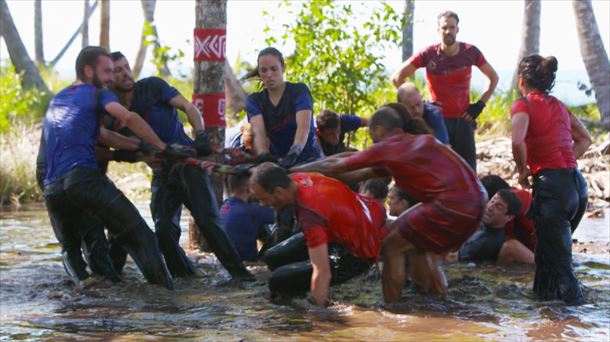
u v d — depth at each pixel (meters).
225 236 10.41
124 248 10.16
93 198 9.53
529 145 9.50
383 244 9.12
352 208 8.89
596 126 24.58
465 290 9.76
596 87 24.92
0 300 9.48
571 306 9.13
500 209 11.20
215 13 12.05
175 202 10.60
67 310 9.04
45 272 10.99
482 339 7.89
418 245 8.99
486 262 11.34
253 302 9.30
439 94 13.33
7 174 19.14
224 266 10.43
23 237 13.91
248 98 10.88
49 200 9.73
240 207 11.43
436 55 13.25
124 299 9.50
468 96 13.48
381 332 8.11
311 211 8.73
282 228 10.77
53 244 13.20
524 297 9.51
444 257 11.38
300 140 10.33
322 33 16.34
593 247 12.56
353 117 12.27
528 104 9.48
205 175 10.46
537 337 7.97
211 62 12.11
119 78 10.06
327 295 8.98
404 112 9.23
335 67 16.41
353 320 8.53
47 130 9.71
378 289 9.81
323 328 8.25
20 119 25.66
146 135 9.70
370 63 16.48
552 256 9.33
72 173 9.52
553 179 9.34
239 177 9.74
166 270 9.94
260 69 10.60
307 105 10.59
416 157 8.82
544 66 9.57
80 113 9.57
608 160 18.80
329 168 9.03
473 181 8.89
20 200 19.30
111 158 10.18
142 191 20.08
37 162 9.99
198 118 10.15
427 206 8.88
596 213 15.58
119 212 9.64
